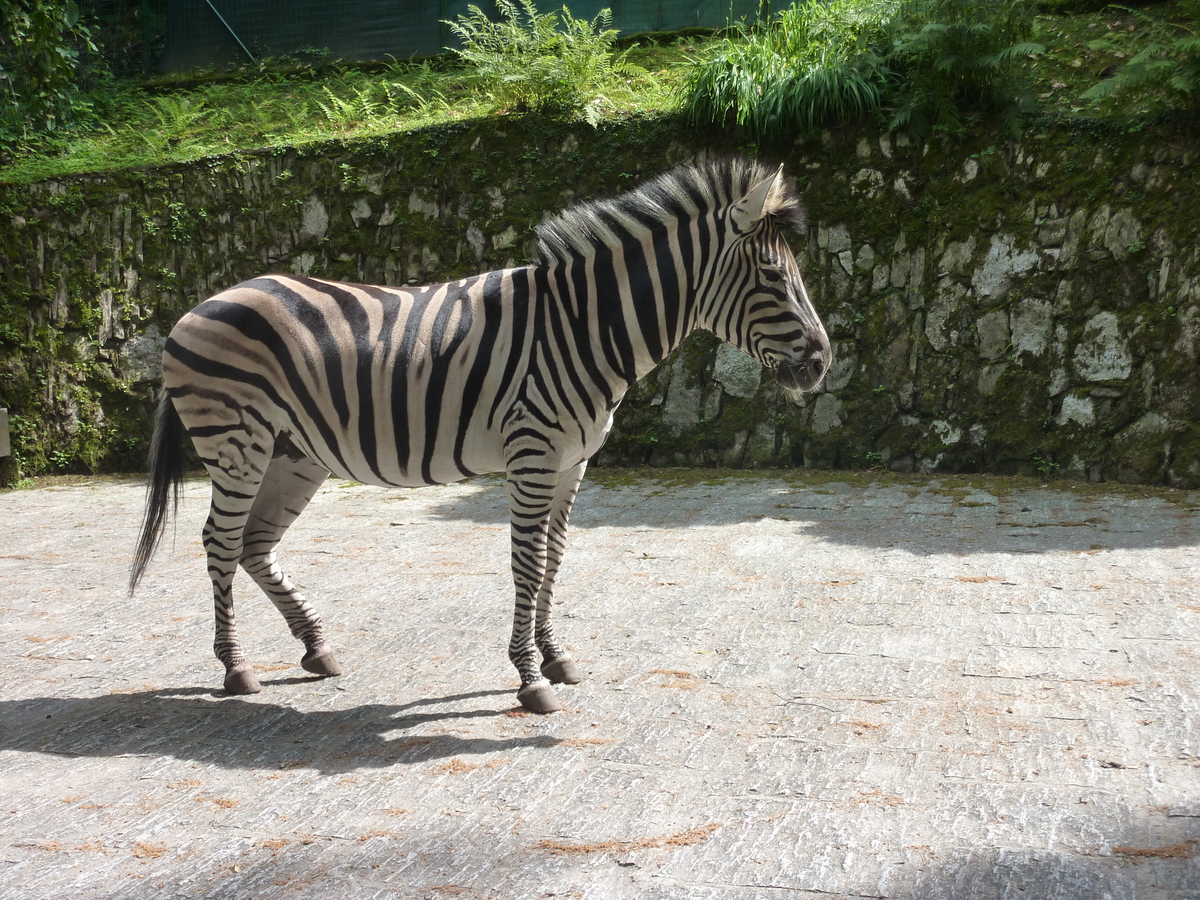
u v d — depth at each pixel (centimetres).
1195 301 675
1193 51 674
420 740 299
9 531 655
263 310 332
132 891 216
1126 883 208
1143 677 329
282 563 538
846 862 220
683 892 210
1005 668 343
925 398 746
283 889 216
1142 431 684
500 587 478
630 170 823
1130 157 705
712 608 429
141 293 888
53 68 1037
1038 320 720
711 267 325
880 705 314
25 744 303
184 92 1162
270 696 342
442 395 326
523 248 836
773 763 275
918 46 734
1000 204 733
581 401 323
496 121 850
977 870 214
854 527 579
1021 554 503
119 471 887
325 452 339
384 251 866
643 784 264
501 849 231
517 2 1122
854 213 768
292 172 881
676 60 1012
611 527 603
